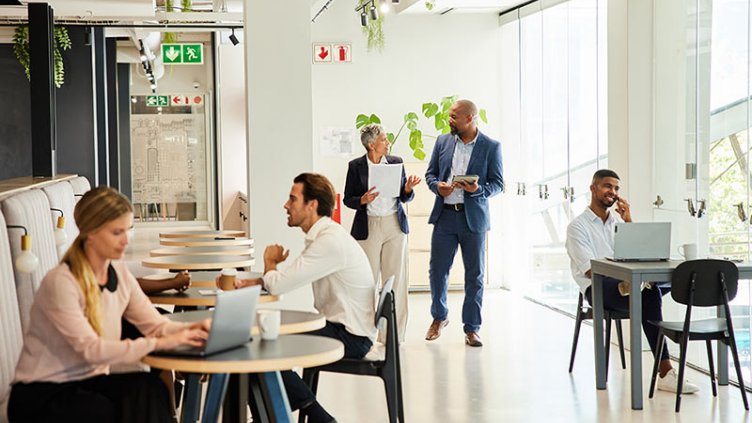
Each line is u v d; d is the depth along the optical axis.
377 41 11.78
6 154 15.80
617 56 8.37
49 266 5.70
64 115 13.74
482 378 7.23
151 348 3.38
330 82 11.88
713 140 7.25
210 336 3.36
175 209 21.52
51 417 3.42
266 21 7.81
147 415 3.46
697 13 7.44
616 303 6.87
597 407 6.32
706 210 7.38
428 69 12.03
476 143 8.63
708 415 6.09
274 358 3.34
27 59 13.51
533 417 6.07
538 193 11.16
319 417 4.58
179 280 4.90
